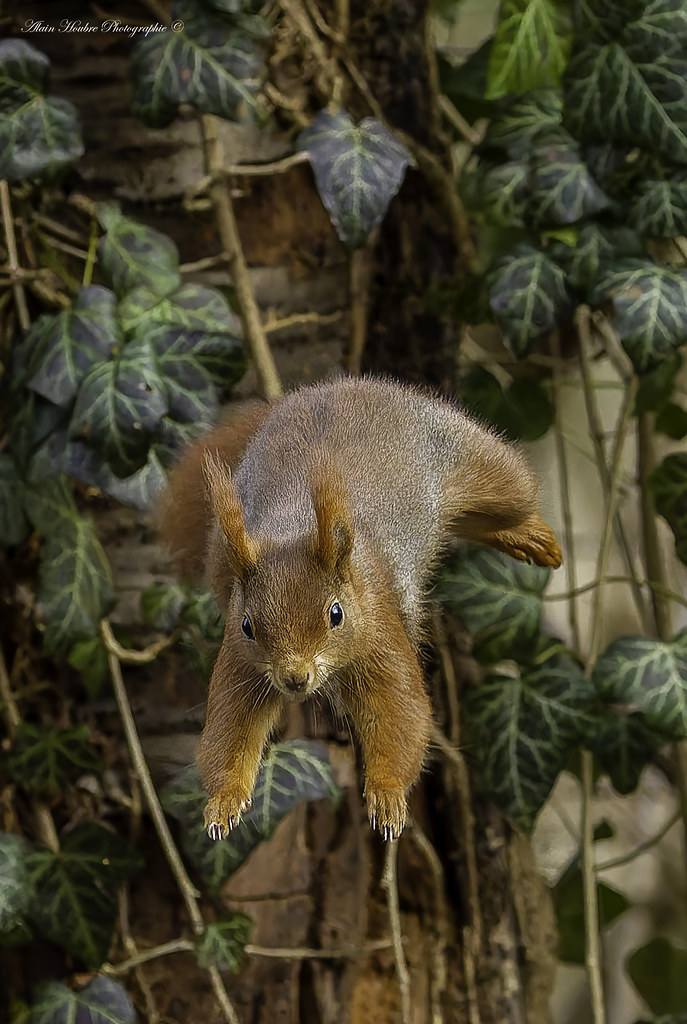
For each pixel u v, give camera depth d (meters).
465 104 4.08
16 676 3.99
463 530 3.89
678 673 3.96
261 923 3.98
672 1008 4.14
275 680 3.74
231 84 3.93
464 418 3.87
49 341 3.94
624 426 4.02
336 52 4.01
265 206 4.01
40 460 3.93
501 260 3.98
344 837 4.00
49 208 3.99
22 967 3.97
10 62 3.93
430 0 4.04
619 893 4.12
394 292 4.04
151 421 3.90
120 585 3.99
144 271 3.95
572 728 3.98
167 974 3.98
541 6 3.98
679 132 3.95
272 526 3.78
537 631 3.97
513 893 4.05
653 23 3.96
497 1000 4.04
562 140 3.99
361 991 4.01
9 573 3.99
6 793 3.98
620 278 3.96
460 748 4.00
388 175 3.94
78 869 3.96
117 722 3.99
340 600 3.75
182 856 3.97
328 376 3.99
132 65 3.94
